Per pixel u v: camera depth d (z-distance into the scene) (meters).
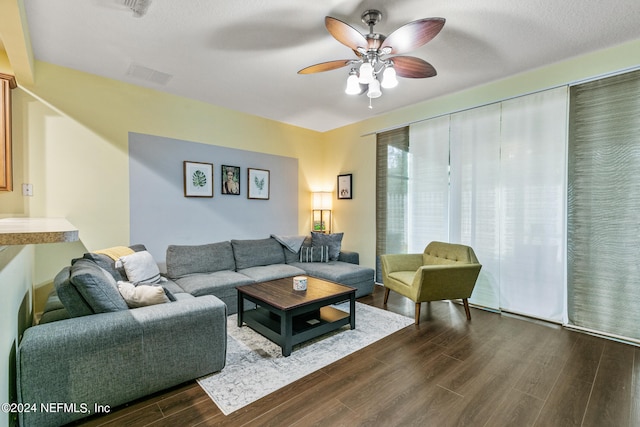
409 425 1.54
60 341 1.45
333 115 4.37
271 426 1.53
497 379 1.95
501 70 2.94
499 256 3.19
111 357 1.58
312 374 2.01
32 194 2.72
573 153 2.71
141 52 2.60
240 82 3.21
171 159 3.56
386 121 4.26
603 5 1.97
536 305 2.96
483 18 2.12
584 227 2.67
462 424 1.55
